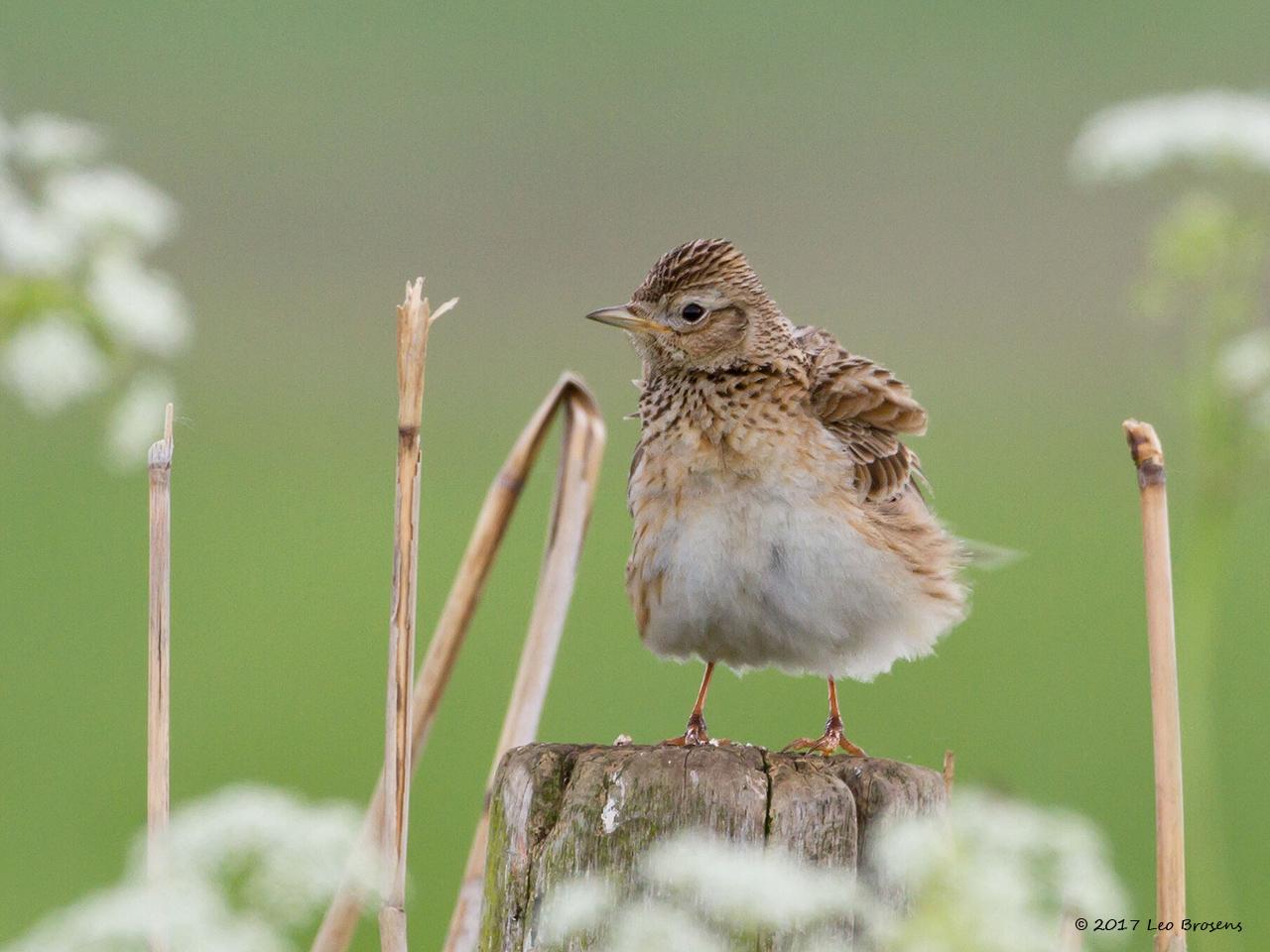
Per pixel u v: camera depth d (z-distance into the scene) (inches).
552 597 283.9
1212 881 339.9
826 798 221.8
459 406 904.9
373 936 422.3
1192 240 354.6
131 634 644.7
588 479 290.5
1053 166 1045.8
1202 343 354.3
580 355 951.0
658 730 530.0
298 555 732.0
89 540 736.3
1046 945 174.1
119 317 260.1
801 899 177.6
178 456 848.9
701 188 1048.8
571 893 203.0
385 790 238.1
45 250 258.2
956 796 181.3
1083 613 650.8
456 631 283.4
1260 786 551.2
